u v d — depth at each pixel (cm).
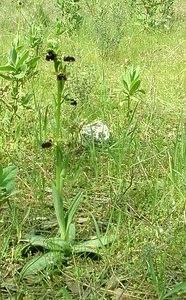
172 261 90
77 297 83
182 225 99
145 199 107
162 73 182
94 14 256
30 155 125
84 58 190
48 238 93
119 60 204
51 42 87
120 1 277
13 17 247
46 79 169
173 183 110
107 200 107
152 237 95
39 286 84
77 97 144
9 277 86
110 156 121
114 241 93
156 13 261
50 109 145
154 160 121
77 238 96
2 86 150
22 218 100
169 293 80
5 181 93
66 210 104
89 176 117
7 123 132
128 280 86
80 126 131
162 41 231
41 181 112
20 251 90
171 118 150
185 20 276
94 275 86
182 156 119
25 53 123
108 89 168
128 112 138
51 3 268
